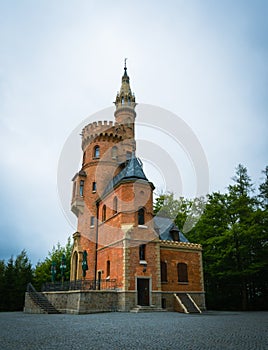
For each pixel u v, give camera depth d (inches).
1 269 1653.5
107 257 1053.8
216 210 1321.4
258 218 1229.7
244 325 488.7
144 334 369.1
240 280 1266.0
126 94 1691.7
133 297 905.5
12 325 505.4
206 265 1337.4
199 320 593.0
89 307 837.2
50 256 1907.0
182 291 1058.7
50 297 1011.9
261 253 1211.2
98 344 292.0
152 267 976.3
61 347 276.1
